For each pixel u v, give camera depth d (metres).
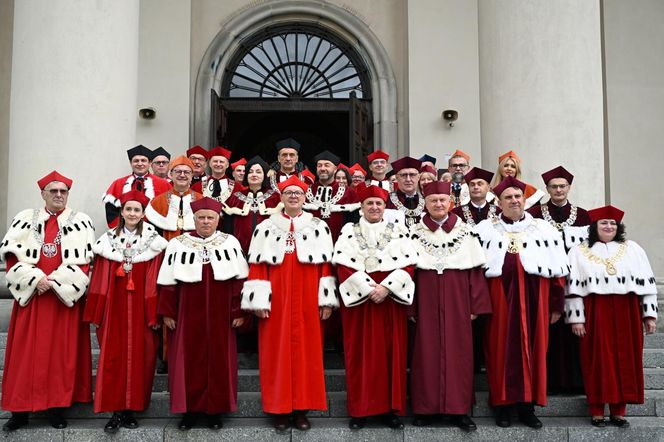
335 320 6.71
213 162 7.50
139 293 5.70
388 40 12.89
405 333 5.71
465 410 5.51
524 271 5.75
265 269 5.71
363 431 5.45
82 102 7.30
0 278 7.38
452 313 5.64
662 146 12.23
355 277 5.54
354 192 7.05
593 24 7.46
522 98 7.41
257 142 15.49
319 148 15.42
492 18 7.74
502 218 6.00
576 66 7.34
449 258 5.72
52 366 5.59
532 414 5.66
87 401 5.76
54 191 5.80
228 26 12.71
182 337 5.52
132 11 7.91
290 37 13.08
